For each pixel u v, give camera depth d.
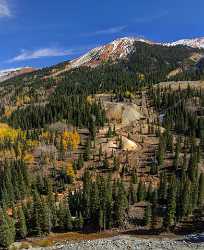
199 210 131.75
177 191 136.38
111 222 125.88
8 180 162.00
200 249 79.00
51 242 117.88
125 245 87.25
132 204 143.50
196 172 162.12
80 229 128.88
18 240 122.75
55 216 130.50
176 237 108.62
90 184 150.00
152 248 82.50
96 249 86.38
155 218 119.44
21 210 124.44
